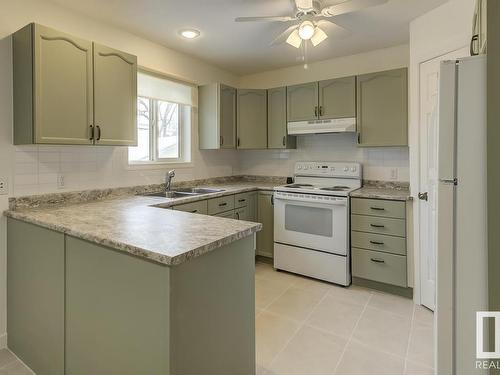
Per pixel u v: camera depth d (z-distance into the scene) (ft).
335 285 9.91
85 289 4.75
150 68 9.85
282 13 8.09
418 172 8.53
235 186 11.91
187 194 10.27
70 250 5.00
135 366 4.03
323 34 7.55
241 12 8.02
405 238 8.89
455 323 4.14
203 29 9.04
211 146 11.63
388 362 6.18
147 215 6.08
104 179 8.75
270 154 13.51
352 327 7.47
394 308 8.43
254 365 5.16
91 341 4.68
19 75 6.53
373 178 11.16
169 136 11.34
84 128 7.04
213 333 4.31
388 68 10.66
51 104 6.47
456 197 4.08
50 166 7.50
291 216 10.68
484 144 3.96
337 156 11.88
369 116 10.13
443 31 7.60
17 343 6.51
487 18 3.60
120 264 4.20
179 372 3.77
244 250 4.90
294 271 10.68
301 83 12.24
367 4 6.42
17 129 6.67
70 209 6.81
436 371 4.33
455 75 4.03
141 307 3.95
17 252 6.36
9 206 6.76
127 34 9.17
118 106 7.72
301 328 7.42
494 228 3.68
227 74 13.33
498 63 3.59
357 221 9.61
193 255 3.83
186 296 3.86
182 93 11.17
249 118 12.22
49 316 5.53
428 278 8.29
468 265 4.07
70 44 6.77
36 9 7.09
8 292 6.73
